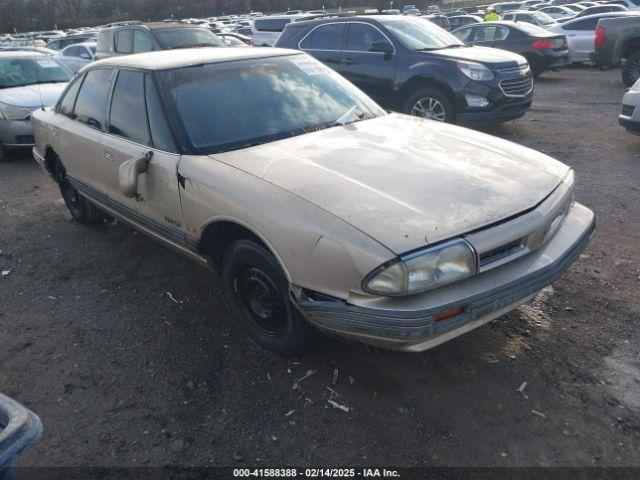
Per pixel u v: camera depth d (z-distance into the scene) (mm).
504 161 3146
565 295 3605
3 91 8367
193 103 3457
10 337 3486
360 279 2369
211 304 3754
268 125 3488
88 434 2645
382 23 8172
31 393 2955
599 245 4285
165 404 2818
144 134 3576
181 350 3256
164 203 3414
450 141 3432
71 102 4680
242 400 2814
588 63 15945
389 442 2504
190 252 3391
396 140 3400
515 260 2646
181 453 2506
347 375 2955
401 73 7879
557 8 25703
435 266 2346
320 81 4059
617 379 2814
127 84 3811
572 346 3090
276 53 4137
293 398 2805
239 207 2824
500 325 3318
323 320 2518
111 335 3447
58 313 3746
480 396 2752
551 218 2775
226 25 33719
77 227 5332
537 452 2408
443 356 3066
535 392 2756
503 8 33344
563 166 3285
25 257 4699
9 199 6422
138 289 4016
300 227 2541
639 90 6656
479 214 2549
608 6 19047
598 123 8578
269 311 3051
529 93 7875
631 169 6145
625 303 3475
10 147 8102
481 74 7320
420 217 2479
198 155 3207
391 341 2350
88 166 4289
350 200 2604
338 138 3400
